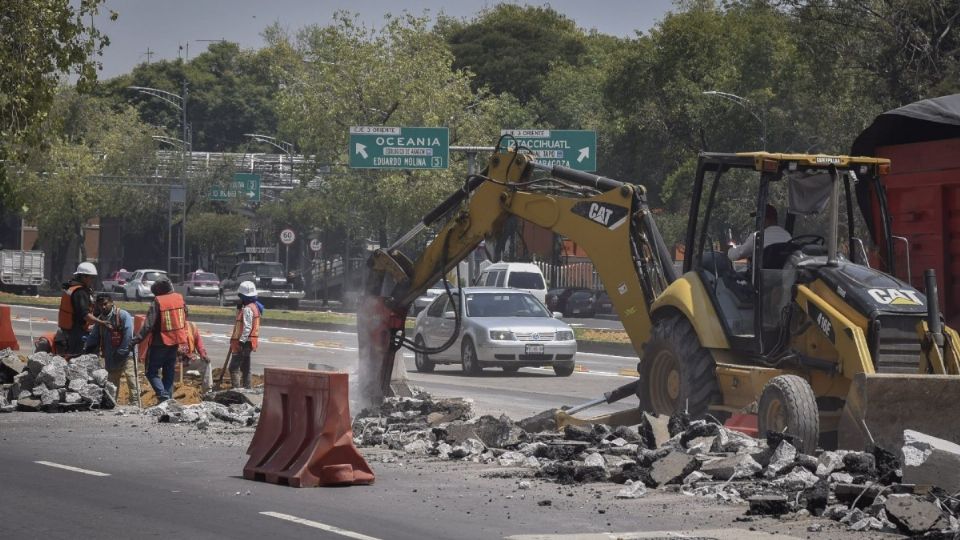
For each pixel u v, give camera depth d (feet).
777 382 47.34
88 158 338.75
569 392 92.17
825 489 39.42
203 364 85.40
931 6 175.83
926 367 47.32
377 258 69.21
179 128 484.33
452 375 108.06
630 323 60.08
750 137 223.51
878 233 58.70
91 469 48.70
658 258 59.11
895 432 45.06
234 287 250.37
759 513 38.52
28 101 90.99
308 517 38.04
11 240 416.05
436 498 41.93
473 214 66.74
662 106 236.22
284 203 339.36
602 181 61.98
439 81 236.02
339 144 233.76
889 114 61.82
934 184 62.18
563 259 266.98
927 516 35.22
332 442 44.75
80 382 73.56
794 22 189.78
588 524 37.17
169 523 36.94
